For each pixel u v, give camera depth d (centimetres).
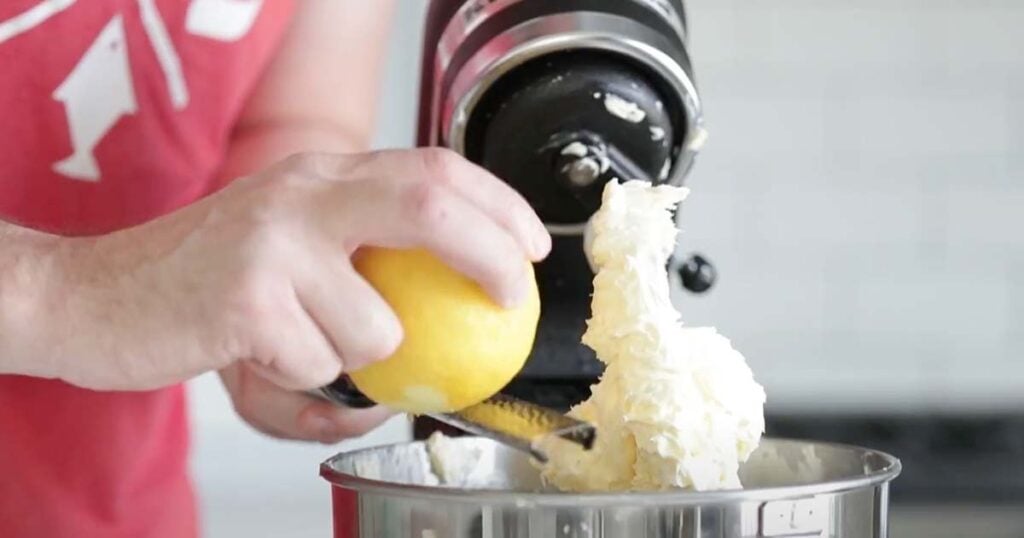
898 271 227
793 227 226
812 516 87
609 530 85
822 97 225
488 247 92
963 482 187
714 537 85
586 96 106
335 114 136
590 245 99
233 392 118
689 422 94
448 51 110
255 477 211
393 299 93
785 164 226
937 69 225
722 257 227
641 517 85
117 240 99
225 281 94
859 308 227
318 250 93
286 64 134
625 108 107
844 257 227
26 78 122
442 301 93
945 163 226
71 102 123
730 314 227
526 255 94
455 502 86
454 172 94
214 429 211
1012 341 227
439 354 93
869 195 226
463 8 111
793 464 98
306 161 95
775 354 226
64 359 99
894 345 227
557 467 96
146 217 127
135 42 124
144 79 125
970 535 184
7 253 100
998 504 185
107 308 98
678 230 100
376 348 93
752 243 227
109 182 126
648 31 107
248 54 128
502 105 107
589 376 112
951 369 227
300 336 94
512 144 107
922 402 225
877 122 225
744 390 95
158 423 132
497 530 86
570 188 108
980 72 225
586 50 107
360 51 137
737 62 225
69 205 125
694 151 109
